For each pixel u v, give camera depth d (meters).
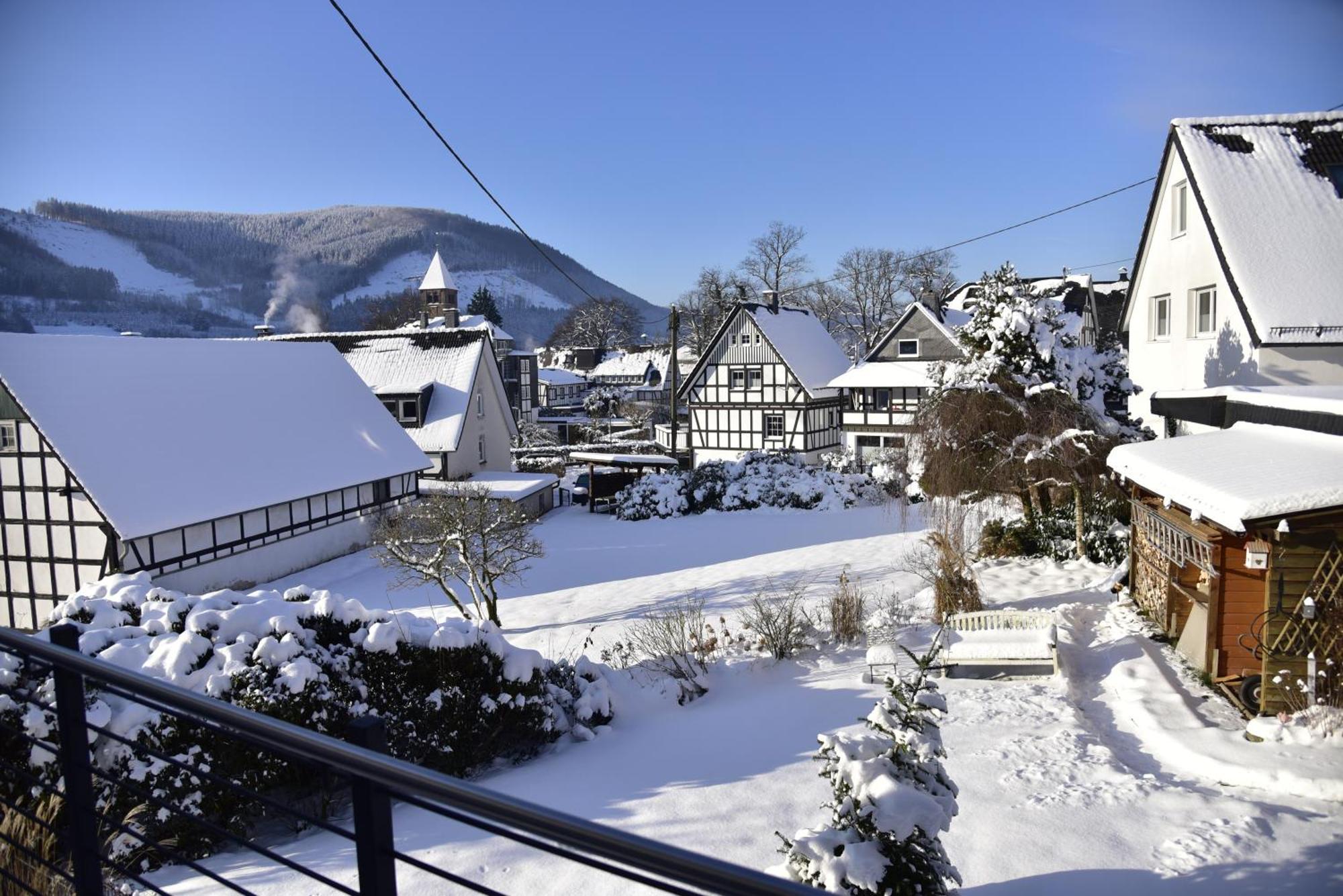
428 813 7.69
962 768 7.42
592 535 27.89
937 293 44.72
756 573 19.34
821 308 75.06
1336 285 16.09
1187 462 10.25
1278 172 17.89
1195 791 6.77
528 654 9.82
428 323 71.75
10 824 5.17
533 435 59.75
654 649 12.71
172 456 22.41
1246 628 9.10
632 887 5.79
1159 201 20.97
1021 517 17.33
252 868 6.53
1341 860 5.43
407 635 9.19
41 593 20.77
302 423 27.84
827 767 4.76
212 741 7.12
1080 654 10.98
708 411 45.59
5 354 20.84
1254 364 16.27
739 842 6.43
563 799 7.84
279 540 24.36
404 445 31.00
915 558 17.11
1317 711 7.84
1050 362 16.06
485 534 17.36
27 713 6.55
